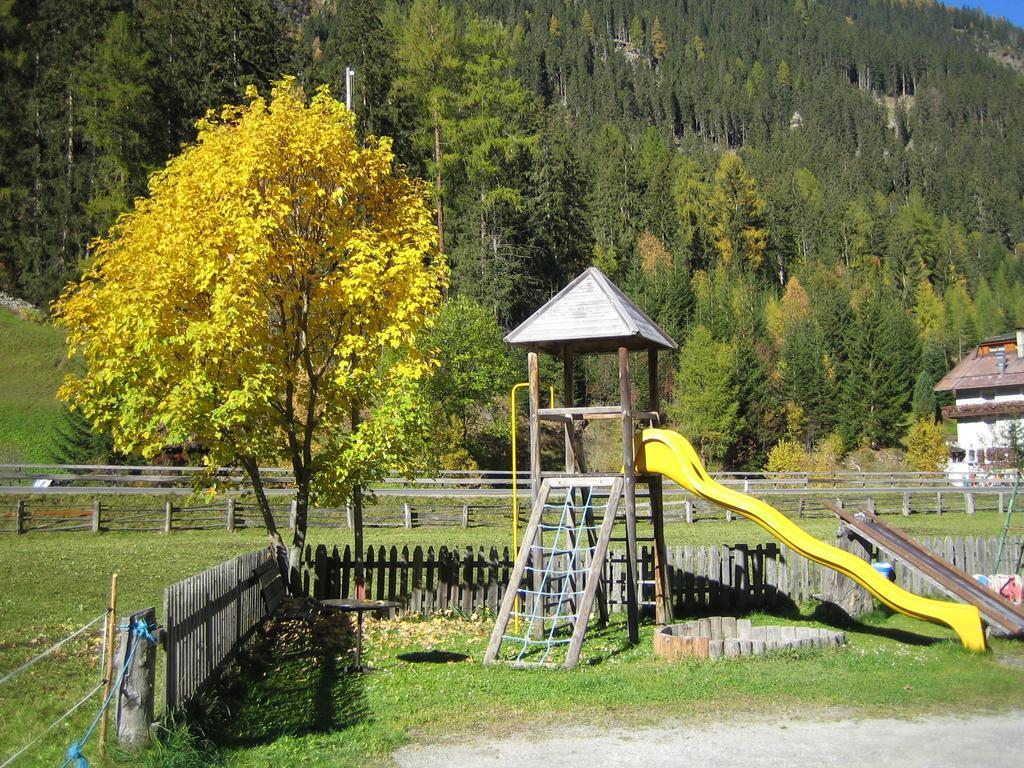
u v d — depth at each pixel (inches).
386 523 1093.1
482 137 2146.9
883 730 317.4
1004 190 7337.6
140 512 1042.1
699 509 1282.0
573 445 564.7
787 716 335.9
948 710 344.2
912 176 7628.0
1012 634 474.3
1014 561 688.4
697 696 361.7
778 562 633.0
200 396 472.1
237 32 1993.1
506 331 2228.1
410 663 435.5
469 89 2169.0
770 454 2395.4
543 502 501.4
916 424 2910.9
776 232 4867.1
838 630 533.6
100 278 529.7
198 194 505.7
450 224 2160.4
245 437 502.9
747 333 3093.0
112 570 694.5
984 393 2214.6
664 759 285.4
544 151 2701.8
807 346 3046.3
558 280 2645.2
